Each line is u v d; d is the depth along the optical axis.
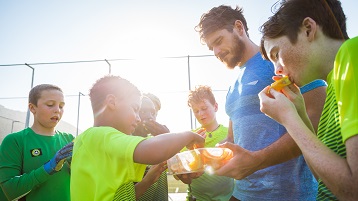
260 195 1.63
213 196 2.48
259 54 1.85
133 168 1.12
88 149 1.25
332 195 0.88
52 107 2.15
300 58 0.93
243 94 1.76
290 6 0.95
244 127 1.73
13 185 1.83
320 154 0.76
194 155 1.33
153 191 1.94
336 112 0.82
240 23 1.97
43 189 1.99
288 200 1.55
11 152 1.99
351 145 0.66
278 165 1.58
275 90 1.01
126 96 1.41
